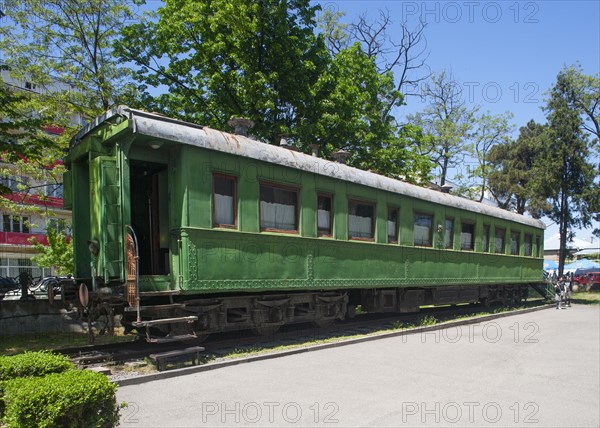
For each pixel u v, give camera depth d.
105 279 7.51
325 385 6.48
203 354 8.14
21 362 4.45
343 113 17.67
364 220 12.32
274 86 16.94
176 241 8.38
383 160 19.72
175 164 8.45
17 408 3.58
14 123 10.59
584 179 27.70
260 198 9.56
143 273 9.69
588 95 28.39
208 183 8.62
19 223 30.53
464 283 16.14
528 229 21.53
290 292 10.59
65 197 9.74
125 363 7.27
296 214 10.37
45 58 15.83
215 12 15.91
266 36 16.48
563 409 5.76
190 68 17.44
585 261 39.09
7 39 15.47
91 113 16.09
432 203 14.82
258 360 8.01
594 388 6.75
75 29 16.06
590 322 15.34
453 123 31.09
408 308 13.99
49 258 18.45
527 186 32.19
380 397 6.00
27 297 13.51
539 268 22.56
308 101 17.23
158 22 17.17
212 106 17.73
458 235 16.14
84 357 7.33
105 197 7.66
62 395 3.65
